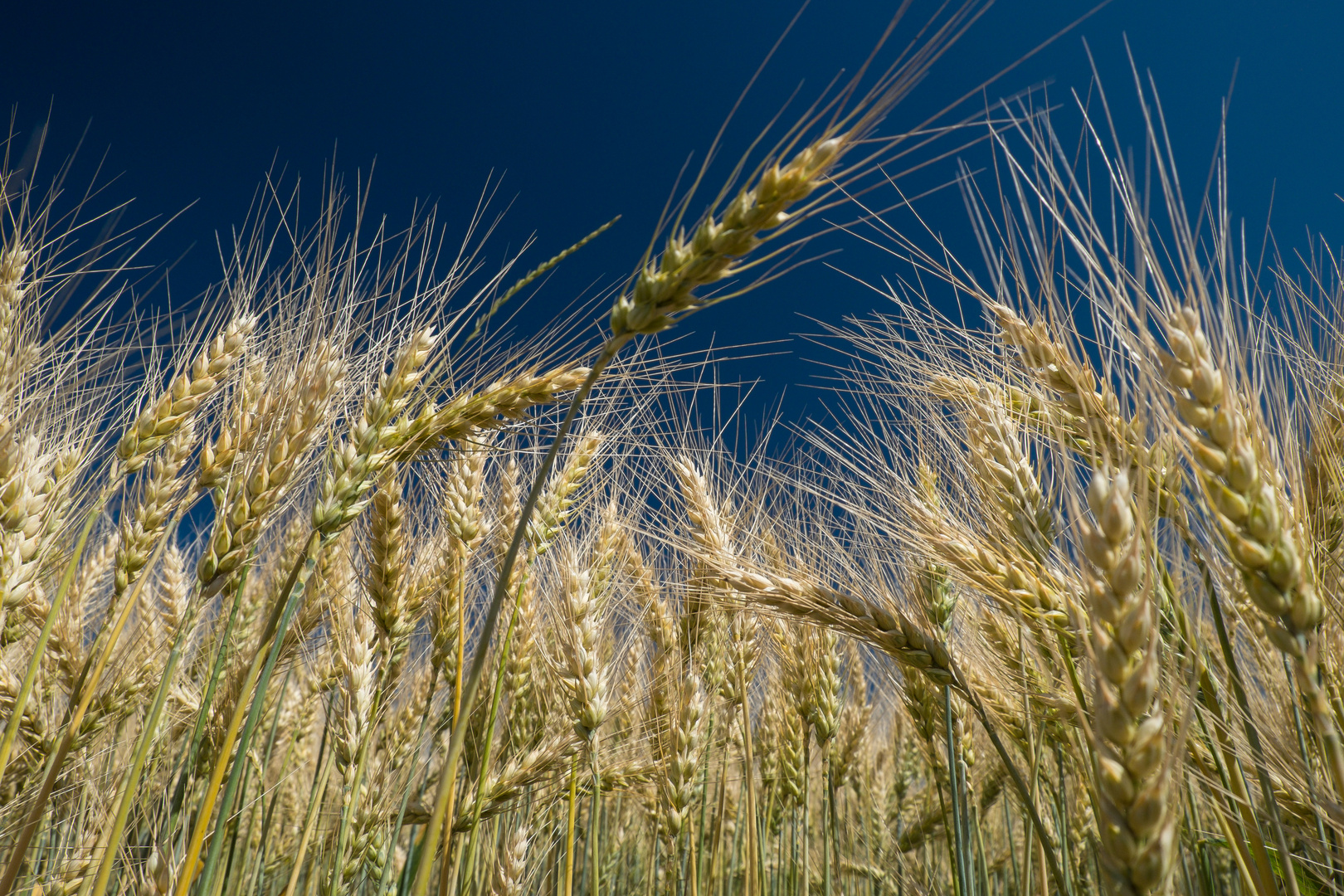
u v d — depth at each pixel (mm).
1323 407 2844
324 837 4395
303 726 6273
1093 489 1745
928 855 6406
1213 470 1864
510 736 4539
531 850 4363
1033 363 2600
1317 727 1810
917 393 3883
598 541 4590
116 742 4434
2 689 3744
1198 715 2266
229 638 2941
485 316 2951
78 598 4340
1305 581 1857
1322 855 2197
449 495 3891
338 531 2826
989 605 3781
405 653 3973
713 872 5234
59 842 4012
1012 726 4281
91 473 3471
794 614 3273
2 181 3379
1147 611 1662
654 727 4910
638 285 2107
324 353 3191
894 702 6324
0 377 3121
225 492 2955
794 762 4977
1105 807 1635
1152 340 1943
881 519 3678
